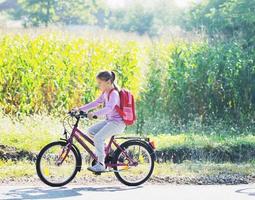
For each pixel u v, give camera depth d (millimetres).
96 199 19906
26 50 39094
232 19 45594
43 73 38750
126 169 22656
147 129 36812
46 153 22516
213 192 21500
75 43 39875
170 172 25000
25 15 108062
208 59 40406
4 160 26672
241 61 40281
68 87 38719
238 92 39969
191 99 39969
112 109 21891
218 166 26578
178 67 40406
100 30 42656
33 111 38281
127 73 40375
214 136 33938
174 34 42469
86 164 26844
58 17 106312
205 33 43781
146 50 41781
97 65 39812
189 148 29797
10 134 29906
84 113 22125
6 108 37875
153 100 39906
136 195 20719
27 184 22438
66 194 20625
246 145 30875
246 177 24594
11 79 38344
